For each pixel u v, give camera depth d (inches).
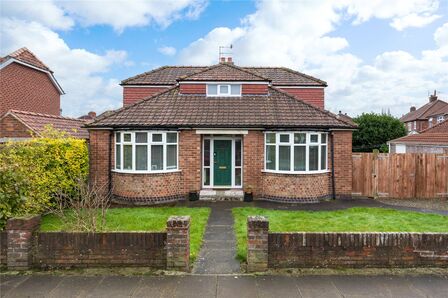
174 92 629.9
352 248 247.8
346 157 558.9
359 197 571.8
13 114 597.0
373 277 233.9
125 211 458.9
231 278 233.0
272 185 543.2
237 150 586.6
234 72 640.4
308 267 247.6
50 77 936.9
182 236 243.1
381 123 1384.1
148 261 249.1
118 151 549.3
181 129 547.5
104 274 237.9
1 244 248.2
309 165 541.6
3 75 747.4
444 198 560.4
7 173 267.9
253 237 243.1
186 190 555.8
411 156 566.6
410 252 248.8
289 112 576.4
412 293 212.5
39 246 247.3
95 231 255.6
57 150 428.1
